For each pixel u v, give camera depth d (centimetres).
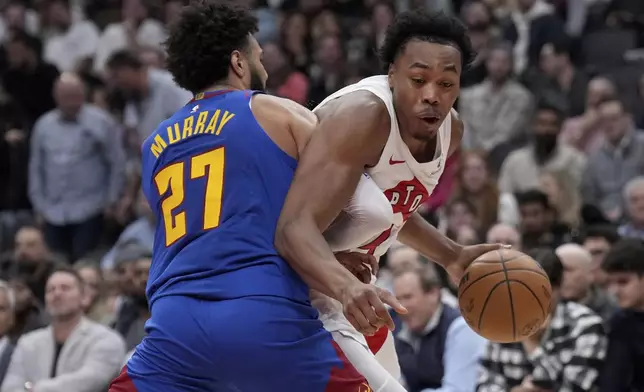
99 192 1052
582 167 957
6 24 1404
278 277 335
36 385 634
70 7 1456
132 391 341
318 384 336
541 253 558
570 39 1254
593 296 673
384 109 351
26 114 1201
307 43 1273
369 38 1259
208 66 364
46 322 737
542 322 379
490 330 378
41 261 828
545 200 768
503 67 1096
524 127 1093
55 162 1046
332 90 1151
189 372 334
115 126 1055
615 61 1248
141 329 695
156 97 1060
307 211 335
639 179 803
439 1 1369
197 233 341
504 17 1331
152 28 1362
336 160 340
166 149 356
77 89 1046
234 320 329
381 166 359
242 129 347
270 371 331
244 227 338
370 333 328
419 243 414
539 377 545
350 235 353
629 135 958
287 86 1145
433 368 612
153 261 357
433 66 347
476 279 378
